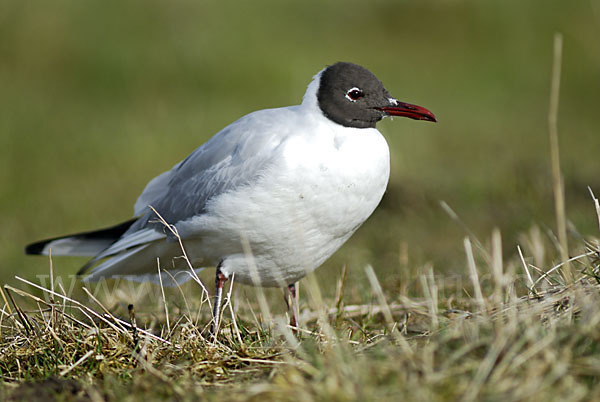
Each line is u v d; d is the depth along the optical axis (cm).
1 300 1010
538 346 570
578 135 2050
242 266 873
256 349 721
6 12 2583
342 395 549
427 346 622
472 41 2861
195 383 645
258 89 2466
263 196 804
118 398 620
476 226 1348
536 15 2925
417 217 1440
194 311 952
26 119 2183
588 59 2686
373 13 2983
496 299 722
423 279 866
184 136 2120
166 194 906
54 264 1346
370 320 902
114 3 2731
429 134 2108
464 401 533
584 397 534
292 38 2764
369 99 845
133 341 741
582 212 1285
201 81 2497
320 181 799
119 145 2061
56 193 1755
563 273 750
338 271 1182
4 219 1600
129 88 2456
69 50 2558
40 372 701
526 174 1555
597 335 588
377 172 827
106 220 1583
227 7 2872
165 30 2703
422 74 2612
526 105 2416
